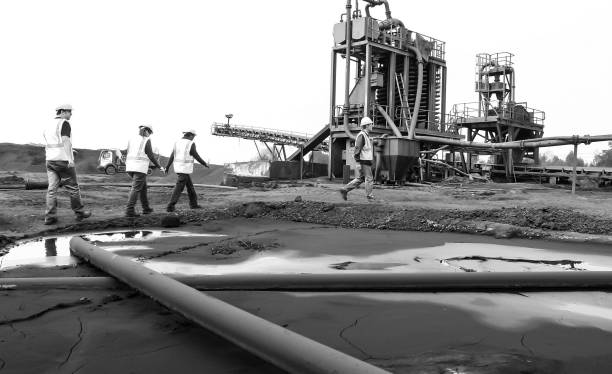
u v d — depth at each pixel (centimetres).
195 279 449
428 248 696
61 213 1054
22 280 458
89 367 284
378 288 459
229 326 308
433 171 2927
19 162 4481
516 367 286
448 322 371
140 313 382
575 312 400
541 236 788
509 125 3092
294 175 2797
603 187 2383
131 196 975
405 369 283
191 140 1109
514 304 420
